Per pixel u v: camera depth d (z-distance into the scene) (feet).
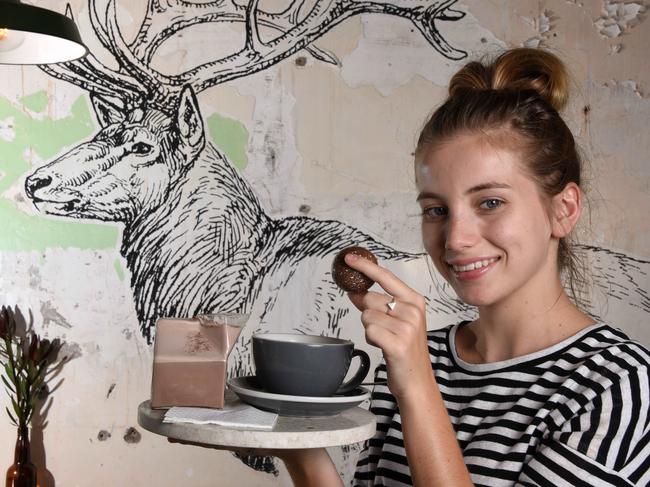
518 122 2.49
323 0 6.32
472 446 2.55
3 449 5.94
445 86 6.37
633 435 2.28
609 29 6.36
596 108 6.32
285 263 6.26
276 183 6.27
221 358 2.26
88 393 6.04
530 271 2.50
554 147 2.56
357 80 6.33
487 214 2.47
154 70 6.17
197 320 2.31
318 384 2.23
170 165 6.17
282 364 2.23
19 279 5.98
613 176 6.29
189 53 6.22
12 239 5.98
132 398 6.10
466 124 2.51
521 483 2.35
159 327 2.28
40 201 6.01
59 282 6.03
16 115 6.00
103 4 6.10
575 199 2.64
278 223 6.26
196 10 6.22
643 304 6.21
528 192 2.47
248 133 6.25
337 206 6.30
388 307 2.17
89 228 6.07
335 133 6.31
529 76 2.78
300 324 6.25
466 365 2.78
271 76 6.27
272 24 6.28
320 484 2.62
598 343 2.51
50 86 6.04
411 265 6.31
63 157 6.06
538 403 2.48
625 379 2.33
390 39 6.35
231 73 6.24
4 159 5.98
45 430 5.98
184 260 6.16
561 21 6.37
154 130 6.16
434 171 2.54
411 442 2.13
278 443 1.92
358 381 2.42
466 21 6.39
